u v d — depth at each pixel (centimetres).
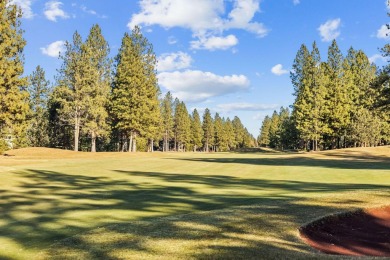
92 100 5353
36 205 1341
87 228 981
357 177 2352
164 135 10731
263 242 797
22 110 3531
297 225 933
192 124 12356
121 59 5750
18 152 4512
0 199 1479
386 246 879
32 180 2125
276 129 13025
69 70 5309
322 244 855
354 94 6681
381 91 3084
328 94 6462
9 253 771
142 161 3825
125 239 840
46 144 7388
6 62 3466
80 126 5859
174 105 11675
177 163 3578
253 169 2952
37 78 7319
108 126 5753
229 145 14888
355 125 6350
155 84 6122
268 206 1165
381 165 3241
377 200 1238
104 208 1273
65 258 727
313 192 1584
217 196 1531
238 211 1098
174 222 982
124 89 5641
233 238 827
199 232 878
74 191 1705
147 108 5631
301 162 3734
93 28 6022
